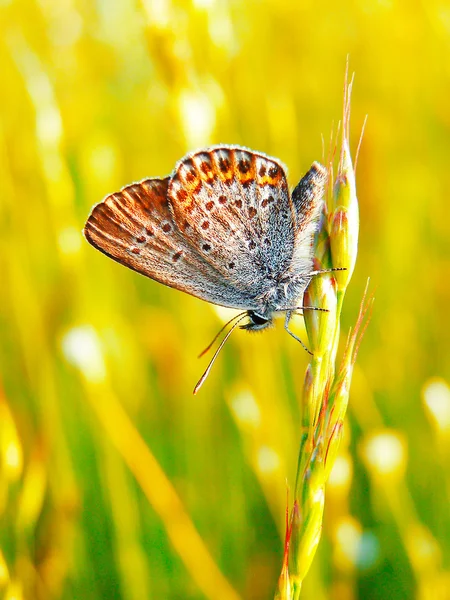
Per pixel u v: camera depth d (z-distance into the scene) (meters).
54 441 0.22
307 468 0.19
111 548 0.22
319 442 0.19
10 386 0.23
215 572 0.21
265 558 0.22
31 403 0.23
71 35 0.24
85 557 0.22
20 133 0.23
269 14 0.24
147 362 0.23
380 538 0.22
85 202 0.23
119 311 0.23
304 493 0.19
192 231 0.20
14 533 0.21
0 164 0.23
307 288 0.19
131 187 0.20
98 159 0.23
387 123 0.24
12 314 0.23
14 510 0.21
